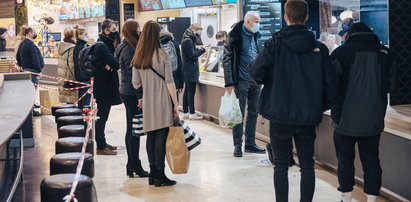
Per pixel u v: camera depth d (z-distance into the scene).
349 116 3.90
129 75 5.22
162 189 5.05
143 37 4.84
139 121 5.12
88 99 7.66
